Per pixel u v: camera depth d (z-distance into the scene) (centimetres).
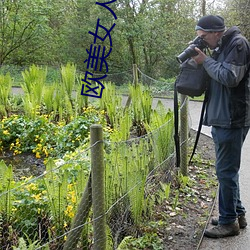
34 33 1645
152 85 1185
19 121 585
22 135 558
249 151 607
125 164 319
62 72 761
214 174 495
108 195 302
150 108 627
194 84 318
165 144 423
